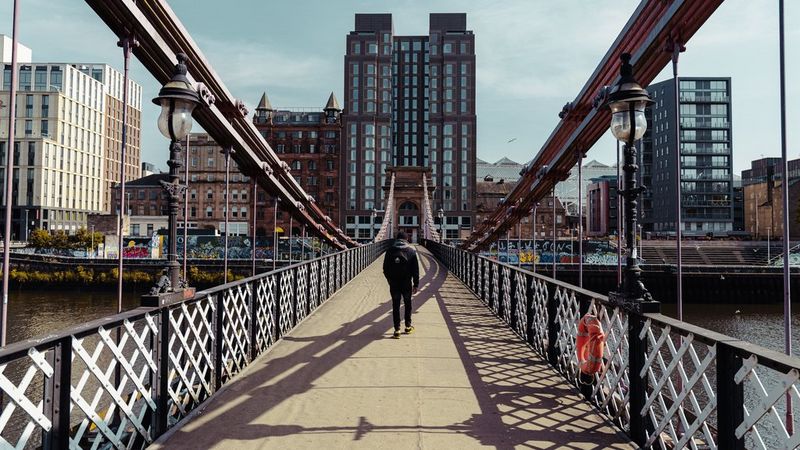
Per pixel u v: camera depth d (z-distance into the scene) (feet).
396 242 28.37
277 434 14.34
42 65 264.52
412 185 198.18
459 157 312.29
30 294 146.72
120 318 11.82
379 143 307.99
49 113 252.62
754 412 9.15
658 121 288.51
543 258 166.20
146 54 21.57
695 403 11.07
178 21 22.15
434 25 321.73
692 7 20.06
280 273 27.78
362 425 15.07
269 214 268.41
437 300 43.57
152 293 13.78
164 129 15.17
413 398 17.56
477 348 25.14
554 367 21.47
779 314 119.96
